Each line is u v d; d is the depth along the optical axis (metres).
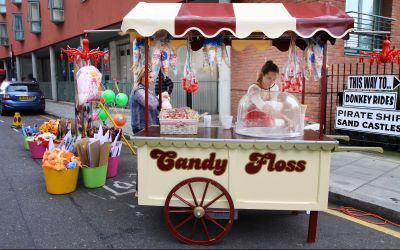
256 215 4.03
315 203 3.25
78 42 19.81
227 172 3.25
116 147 5.39
